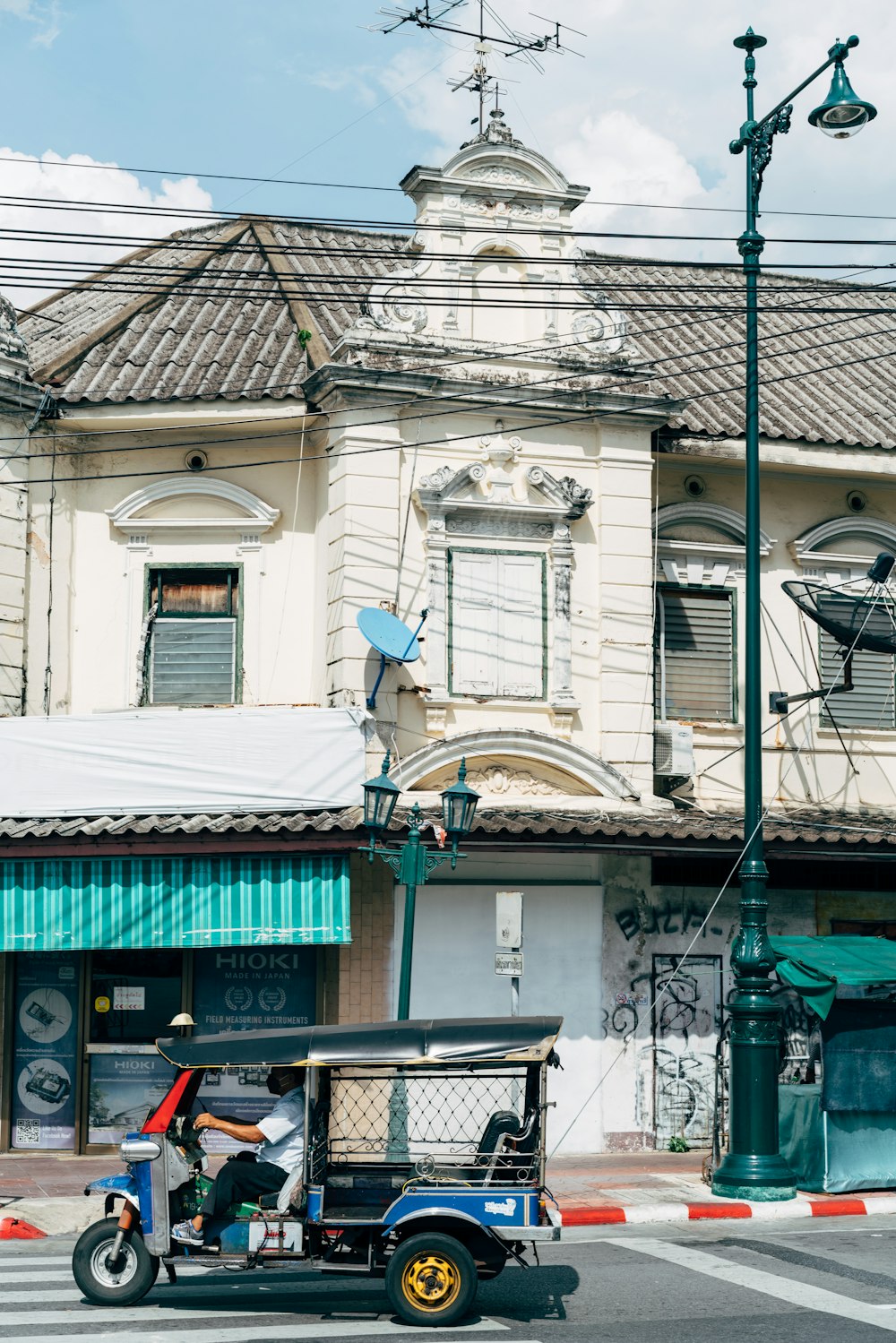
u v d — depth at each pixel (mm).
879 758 21344
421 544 18766
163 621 19531
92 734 18078
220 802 17750
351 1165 11664
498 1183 10719
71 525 19469
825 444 20688
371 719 17781
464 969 18172
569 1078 18312
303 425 19312
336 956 18172
